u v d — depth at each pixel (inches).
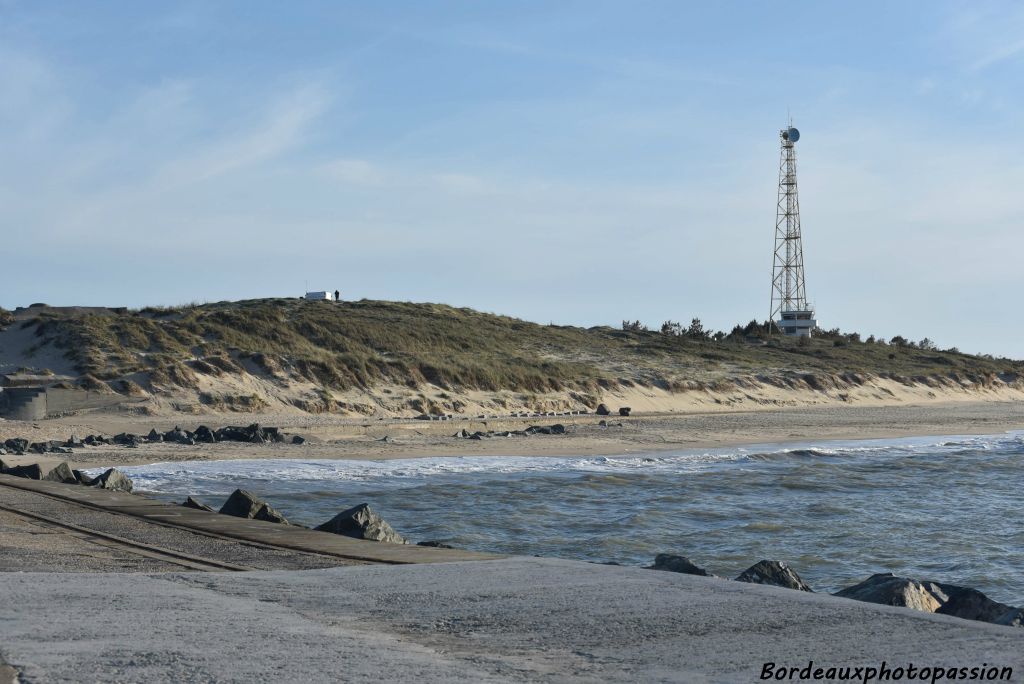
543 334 3794.3
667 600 331.6
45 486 811.4
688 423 2393.0
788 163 5344.5
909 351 5418.3
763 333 5246.1
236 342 2522.1
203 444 1556.3
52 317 2432.3
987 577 751.1
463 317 3754.9
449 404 2502.5
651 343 4060.0
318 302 3545.8
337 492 1077.1
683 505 1058.7
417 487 1136.2
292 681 210.1
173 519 620.7
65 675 207.9
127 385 2052.2
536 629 287.1
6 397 1822.1
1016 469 1521.9
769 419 2645.2
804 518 995.3
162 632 259.9
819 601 329.1
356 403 2335.1
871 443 1979.6
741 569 743.1
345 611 314.2
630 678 227.8
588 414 2598.4
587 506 1034.7
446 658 245.1
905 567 778.2
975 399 4483.3
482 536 847.1
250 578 384.2
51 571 422.0
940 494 1211.9
